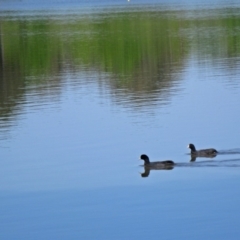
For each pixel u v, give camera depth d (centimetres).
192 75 7788
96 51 10812
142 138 5041
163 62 9225
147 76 8050
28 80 8144
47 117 5878
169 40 11769
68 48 11338
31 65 9675
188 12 18088
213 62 8731
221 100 6209
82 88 7288
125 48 11031
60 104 6400
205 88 6838
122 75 8275
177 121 5503
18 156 4719
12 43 12406
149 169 4322
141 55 10156
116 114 5878
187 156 4522
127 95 6744
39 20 17038
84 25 15300
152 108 6038
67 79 8050
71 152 4766
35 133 5331
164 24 14800
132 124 5484
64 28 14800
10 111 6200
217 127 5250
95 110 6078
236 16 15812
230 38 11475
